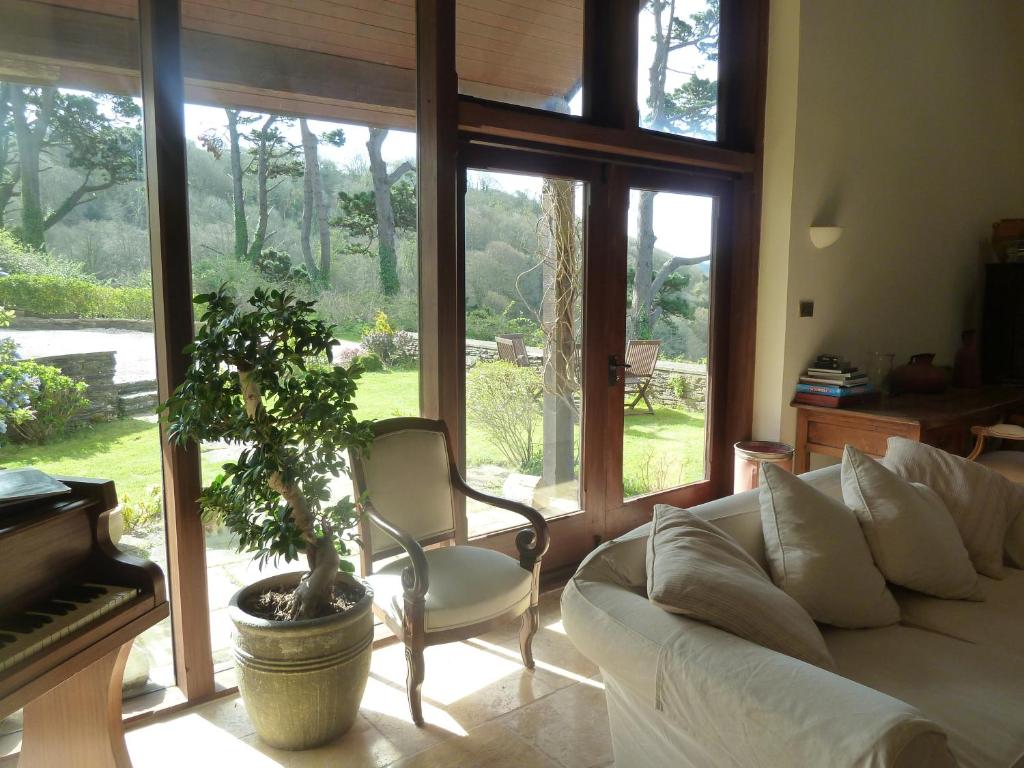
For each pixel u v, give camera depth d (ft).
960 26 15.90
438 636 7.38
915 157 15.26
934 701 5.54
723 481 14.01
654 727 5.40
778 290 13.17
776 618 5.27
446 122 9.26
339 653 6.92
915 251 15.64
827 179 13.43
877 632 6.84
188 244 7.44
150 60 7.05
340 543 7.55
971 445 13.44
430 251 9.43
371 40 8.94
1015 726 5.20
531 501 11.16
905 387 14.67
